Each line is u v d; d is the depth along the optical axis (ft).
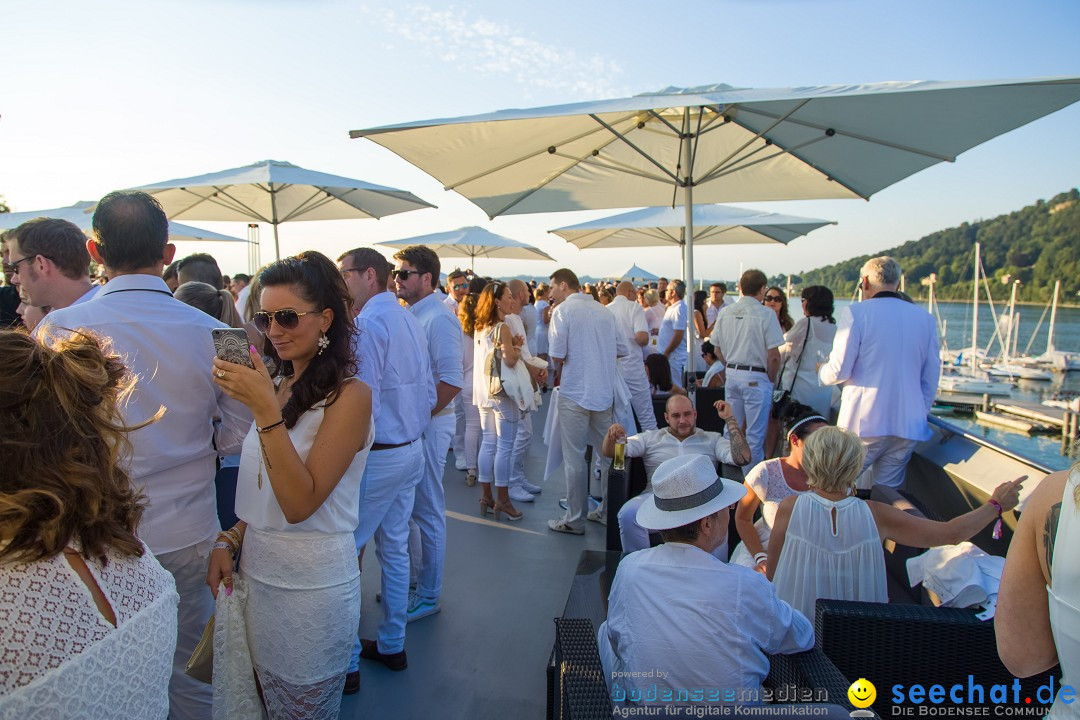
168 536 6.61
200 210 21.34
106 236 6.45
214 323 6.98
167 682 3.41
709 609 5.72
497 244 46.19
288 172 17.87
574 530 15.26
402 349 9.17
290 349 5.79
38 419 2.96
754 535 10.06
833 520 7.79
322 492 5.57
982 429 75.00
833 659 6.95
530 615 11.49
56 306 8.30
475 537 15.02
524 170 13.87
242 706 5.99
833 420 18.61
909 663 6.87
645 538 11.35
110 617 3.06
